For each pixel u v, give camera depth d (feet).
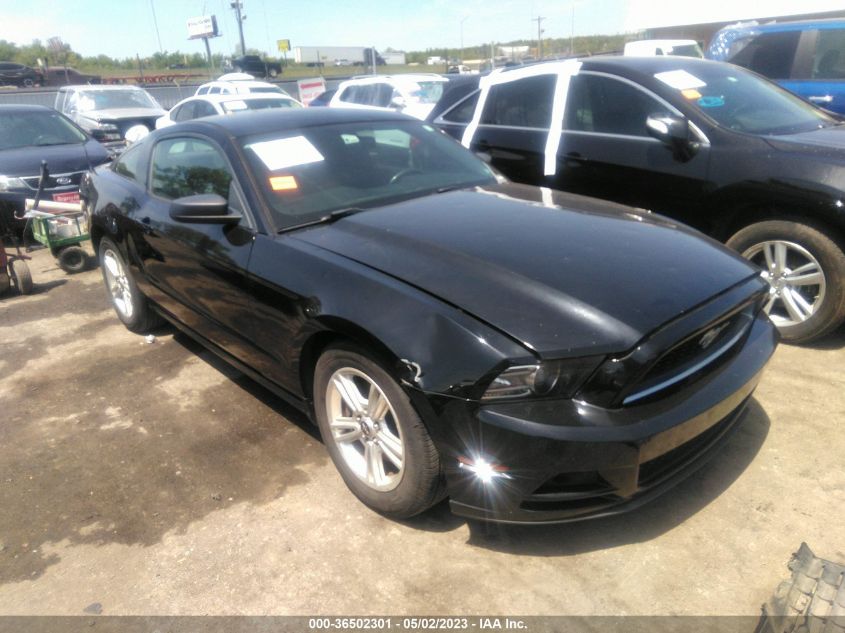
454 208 10.36
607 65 15.57
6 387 13.17
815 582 6.80
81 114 44.42
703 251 9.13
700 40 56.03
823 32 25.73
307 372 9.53
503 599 7.50
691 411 7.45
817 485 9.00
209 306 11.38
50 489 9.86
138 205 13.35
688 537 8.25
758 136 13.12
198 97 40.27
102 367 13.87
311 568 8.07
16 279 18.67
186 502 9.38
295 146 11.30
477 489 7.34
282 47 127.54
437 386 7.23
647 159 14.46
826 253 12.00
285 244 9.57
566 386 7.01
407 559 8.13
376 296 8.05
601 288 7.72
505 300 7.55
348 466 9.05
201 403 12.15
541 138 16.52
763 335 9.08
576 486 7.29
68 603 7.75
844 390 11.27
